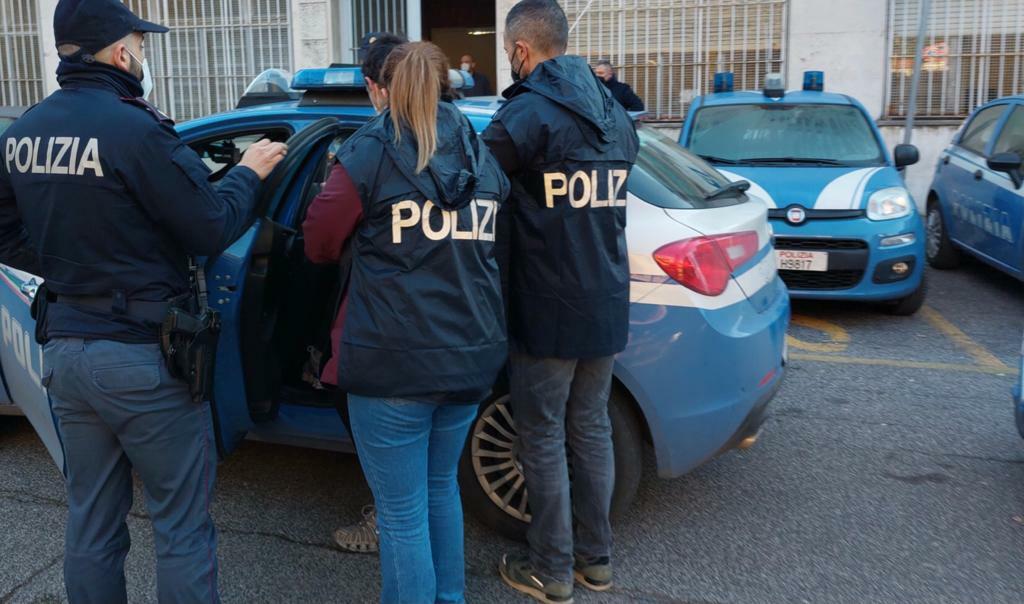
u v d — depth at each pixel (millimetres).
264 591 3100
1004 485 3855
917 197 10578
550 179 2623
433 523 2641
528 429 2854
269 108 3676
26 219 2305
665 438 3176
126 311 2285
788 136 7023
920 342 5961
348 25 11977
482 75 10984
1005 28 10141
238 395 3154
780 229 6152
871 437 4375
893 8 10297
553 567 2951
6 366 3566
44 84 12820
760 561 3273
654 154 3623
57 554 3322
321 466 4074
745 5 10695
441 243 2328
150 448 2363
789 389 5066
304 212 3336
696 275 3100
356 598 3059
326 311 3262
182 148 2299
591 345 2693
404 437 2414
